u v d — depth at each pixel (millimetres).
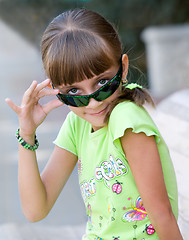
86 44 2062
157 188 2020
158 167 2039
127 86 2262
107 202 2230
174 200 2254
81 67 2051
